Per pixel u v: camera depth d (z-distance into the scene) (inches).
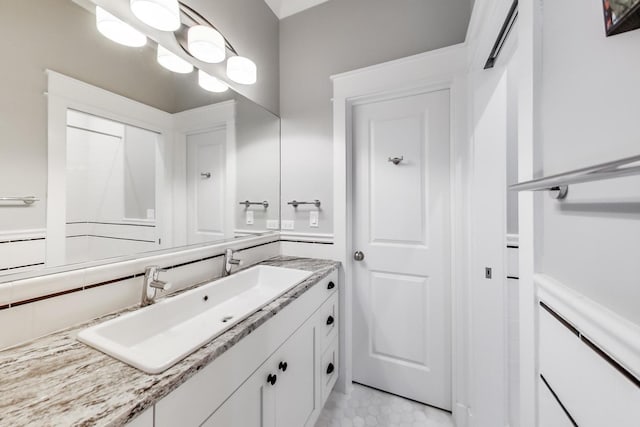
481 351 53.3
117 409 20.0
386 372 68.1
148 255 44.4
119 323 33.6
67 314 32.9
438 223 62.7
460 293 57.6
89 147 37.5
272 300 41.5
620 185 15.4
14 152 30.5
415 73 59.4
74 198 35.7
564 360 20.9
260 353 36.3
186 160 51.9
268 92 73.5
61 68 34.5
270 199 73.7
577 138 19.4
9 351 27.7
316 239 72.1
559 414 21.7
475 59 51.2
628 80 14.7
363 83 64.6
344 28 69.4
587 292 18.5
